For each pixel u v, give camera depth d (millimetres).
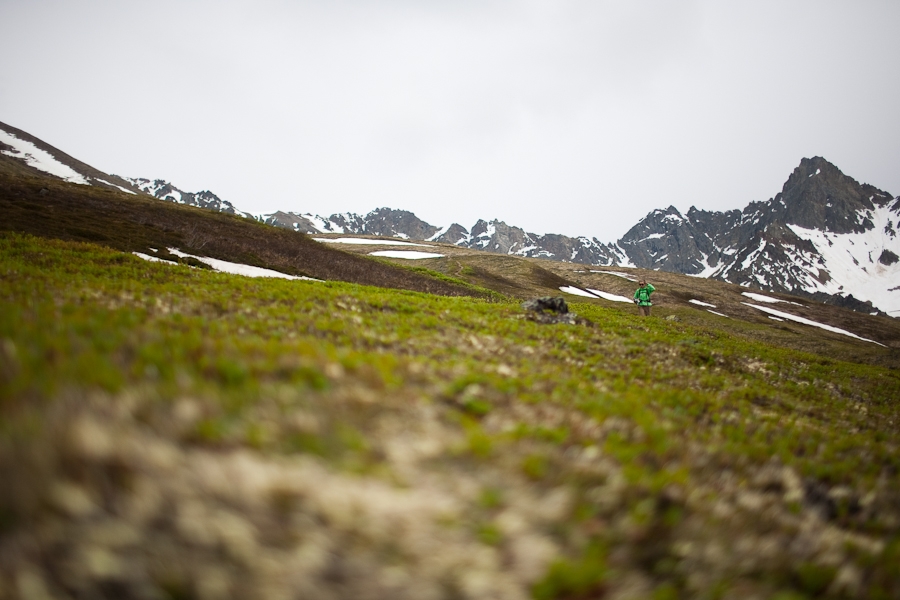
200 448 4191
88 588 2688
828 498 6898
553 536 4285
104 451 3564
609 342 18359
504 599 3445
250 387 5574
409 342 11680
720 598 4074
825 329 130375
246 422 4754
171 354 6246
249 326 10492
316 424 5117
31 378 4465
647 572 4215
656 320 36562
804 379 21656
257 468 3965
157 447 3838
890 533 6305
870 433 13008
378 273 75688
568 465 5496
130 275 19172
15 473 3125
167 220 73938
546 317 21891
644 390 11203
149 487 3385
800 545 5277
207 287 17297
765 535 5324
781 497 6562
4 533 2795
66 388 4398
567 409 7691
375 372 7203
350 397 5996
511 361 11758
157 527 3172
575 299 97188
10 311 7395
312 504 3801
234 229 84375
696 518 5109
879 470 8961
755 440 9023
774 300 158250
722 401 12219
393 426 5664
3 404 3830
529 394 8195
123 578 2787
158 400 4680
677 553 4480
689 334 30766
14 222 47562
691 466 6559
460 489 4637
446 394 7156
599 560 3949
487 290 80312
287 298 16562
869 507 6910
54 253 22469
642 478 5516
